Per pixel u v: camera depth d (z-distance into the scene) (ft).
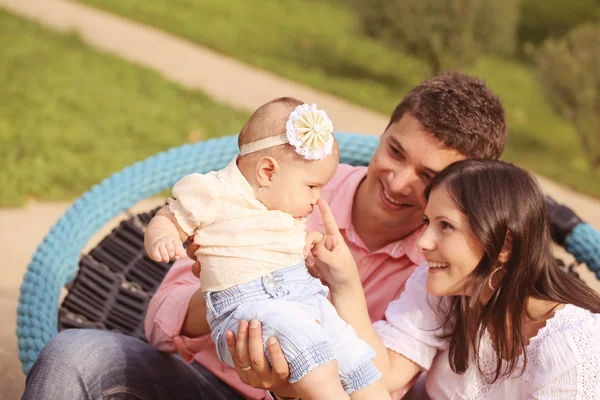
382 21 29.04
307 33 34.27
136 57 26.03
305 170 5.61
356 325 6.37
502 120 6.95
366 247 7.35
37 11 28.89
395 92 28.50
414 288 6.72
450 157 6.73
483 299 6.34
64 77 22.38
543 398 5.87
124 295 8.21
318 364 5.27
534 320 6.29
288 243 5.65
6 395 8.76
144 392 6.31
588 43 26.07
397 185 6.82
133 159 17.78
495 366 6.32
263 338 5.36
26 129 18.24
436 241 6.13
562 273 6.50
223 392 7.04
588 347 5.79
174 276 7.04
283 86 25.89
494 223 5.89
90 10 30.19
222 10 34.99
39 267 7.82
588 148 25.86
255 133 5.69
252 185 5.68
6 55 23.25
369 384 5.79
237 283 5.61
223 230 5.60
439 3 28.30
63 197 15.40
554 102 26.25
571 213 8.75
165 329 6.56
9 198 14.71
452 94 6.72
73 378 5.93
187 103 22.44
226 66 26.94
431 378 6.69
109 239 8.63
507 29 29.07
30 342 7.14
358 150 9.18
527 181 6.13
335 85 27.04
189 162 9.07
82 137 18.44
